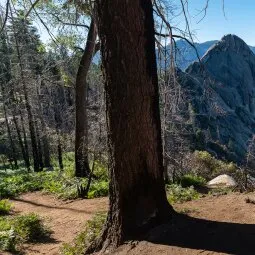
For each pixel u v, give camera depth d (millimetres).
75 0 7145
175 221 6465
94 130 15805
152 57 6188
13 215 13016
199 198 9648
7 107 35875
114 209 6484
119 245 6258
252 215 6719
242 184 11352
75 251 7258
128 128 6184
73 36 15086
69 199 14703
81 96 17719
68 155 39375
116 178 6375
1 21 5945
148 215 6410
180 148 17156
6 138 43031
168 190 12008
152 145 6363
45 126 31516
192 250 5605
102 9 5945
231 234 5887
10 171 32781
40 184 17844
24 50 26641
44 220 11703
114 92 6109
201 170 28500
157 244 5953
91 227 8102
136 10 5926
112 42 5965
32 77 28297
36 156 30859
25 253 8836
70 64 18484
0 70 31156
